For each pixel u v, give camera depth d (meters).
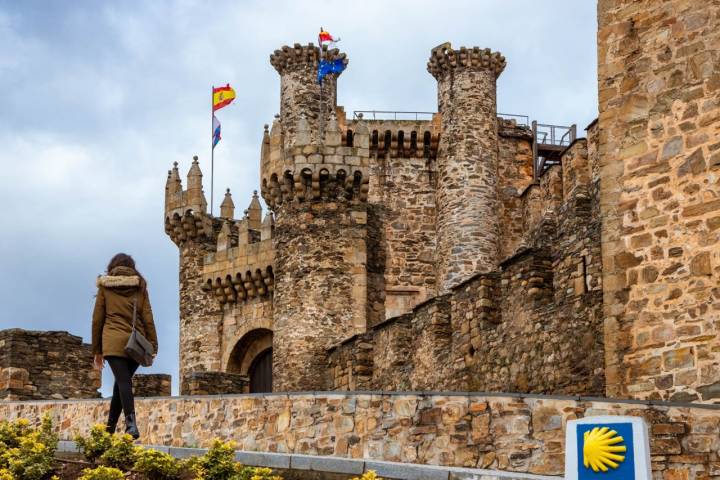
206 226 63.62
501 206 67.00
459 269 64.12
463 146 65.56
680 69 25.62
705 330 24.50
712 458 20.84
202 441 27.23
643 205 25.78
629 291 25.75
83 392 44.31
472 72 66.50
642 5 26.34
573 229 34.62
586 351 32.81
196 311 63.03
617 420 16.84
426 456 22.25
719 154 24.80
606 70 26.75
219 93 66.25
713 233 24.67
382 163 67.06
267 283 60.41
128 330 23.08
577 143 51.31
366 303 54.12
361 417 23.41
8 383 43.12
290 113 67.12
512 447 21.39
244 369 61.75
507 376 36.84
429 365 42.34
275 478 21.08
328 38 66.88
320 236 54.12
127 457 22.30
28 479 22.25
